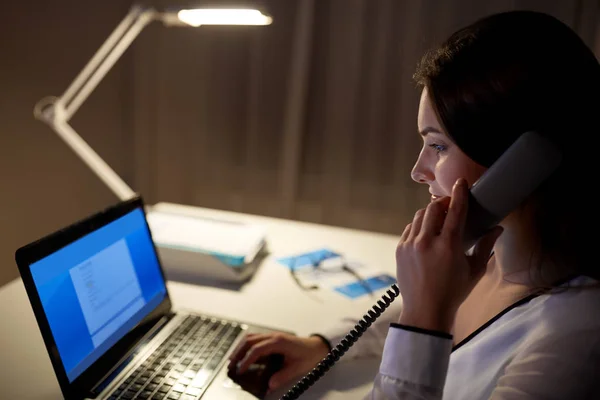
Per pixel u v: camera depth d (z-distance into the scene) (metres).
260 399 0.81
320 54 2.23
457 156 0.67
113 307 0.89
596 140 0.62
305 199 2.41
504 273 0.73
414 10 2.09
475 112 0.63
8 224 2.50
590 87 0.62
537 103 0.61
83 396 0.76
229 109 2.37
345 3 2.14
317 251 1.49
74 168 2.54
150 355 0.88
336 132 2.28
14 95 2.38
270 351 0.89
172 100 2.40
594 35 1.96
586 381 0.55
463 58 0.64
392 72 2.17
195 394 0.79
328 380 0.88
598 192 0.63
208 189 2.49
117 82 2.45
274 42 2.23
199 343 0.94
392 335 0.62
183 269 1.28
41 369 0.87
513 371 0.59
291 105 2.28
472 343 0.71
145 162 2.52
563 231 0.63
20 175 2.47
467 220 0.64
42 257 0.75
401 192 2.28
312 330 1.05
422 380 0.59
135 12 1.50
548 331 0.60
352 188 2.34
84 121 2.51
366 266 1.40
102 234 0.91
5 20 2.30
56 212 2.57
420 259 0.62
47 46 2.38
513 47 0.62
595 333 0.57
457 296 0.62
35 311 0.71
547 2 1.96
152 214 1.51
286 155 2.33
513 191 0.63
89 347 0.80
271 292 1.22
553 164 0.61
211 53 2.32
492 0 2.02
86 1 2.34
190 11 1.46
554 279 0.66
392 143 2.25
